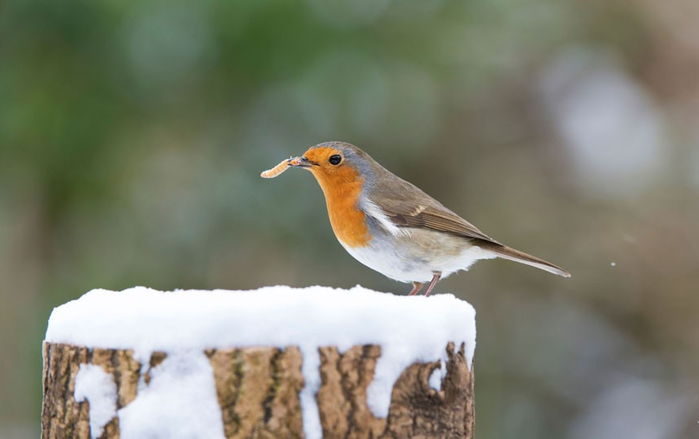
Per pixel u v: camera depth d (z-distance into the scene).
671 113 17.34
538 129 16.44
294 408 4.13
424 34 12.58
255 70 11.80
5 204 12.02
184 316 4.18
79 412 4.34
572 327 15.14
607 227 15.80
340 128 12.68
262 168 12.54
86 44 11.31
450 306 4.61
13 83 11.28
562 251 15.52
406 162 14.15
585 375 15.10
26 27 11.17
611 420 14.70
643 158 16.45
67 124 11.40
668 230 15.84
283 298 4.27
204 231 12.52
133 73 11.62
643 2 17.11
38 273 12.47
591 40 16.98
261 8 11.38
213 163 12.59
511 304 14.94
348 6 12.34
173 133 12.55
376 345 4.25
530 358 14.74
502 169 15.61
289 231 12.82
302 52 11.80
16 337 12.49
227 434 4.09
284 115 12.52
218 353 4.12
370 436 4.20
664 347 15.48
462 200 14.98
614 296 15.47
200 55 11.67
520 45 14.69
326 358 4.18
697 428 14.77
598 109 16.89
